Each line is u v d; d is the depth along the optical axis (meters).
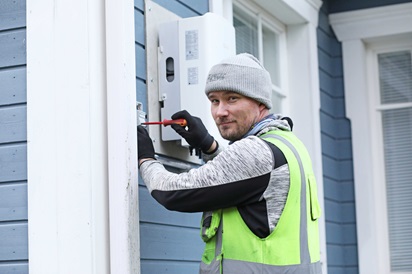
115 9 3.49
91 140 3.39
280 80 6.01
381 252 6.48
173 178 3.12
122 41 3.46
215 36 3.82
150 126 3.74
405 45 6.55
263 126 3.20
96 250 3.36
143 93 3.73
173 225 3.88
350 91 6.51
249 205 3.07
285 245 3.08
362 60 6.49
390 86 6.57
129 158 3.43
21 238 3.48
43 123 3.46
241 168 3.02
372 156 6.53
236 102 3.19
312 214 3.20
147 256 3.66
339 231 6.38
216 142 3.46
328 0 6.56
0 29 3.60
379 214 6.50
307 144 6.03
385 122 6.57
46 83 3.47
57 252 3.38
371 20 6.44
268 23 5.86
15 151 3.53
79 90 3.42
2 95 3.57
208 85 3.22
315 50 6.12
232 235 3.11
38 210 3.43
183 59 3.81
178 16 4.06
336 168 6.44
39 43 3.50
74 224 3.37
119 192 3.40
